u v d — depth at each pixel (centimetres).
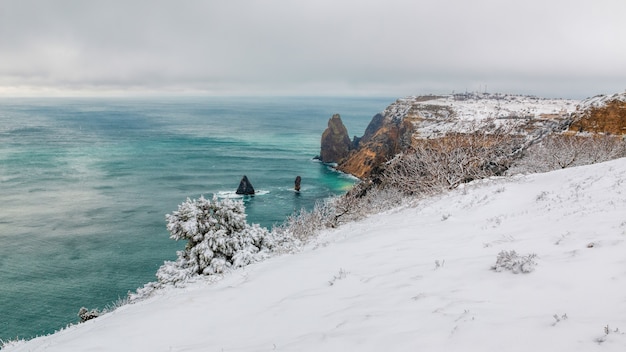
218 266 1434
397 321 629
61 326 3547
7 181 10188
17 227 6412
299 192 9344
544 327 520
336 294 837
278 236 1683
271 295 929
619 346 441
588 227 941
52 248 5462
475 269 816
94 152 16025
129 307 1164
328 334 636
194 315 875
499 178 2128
